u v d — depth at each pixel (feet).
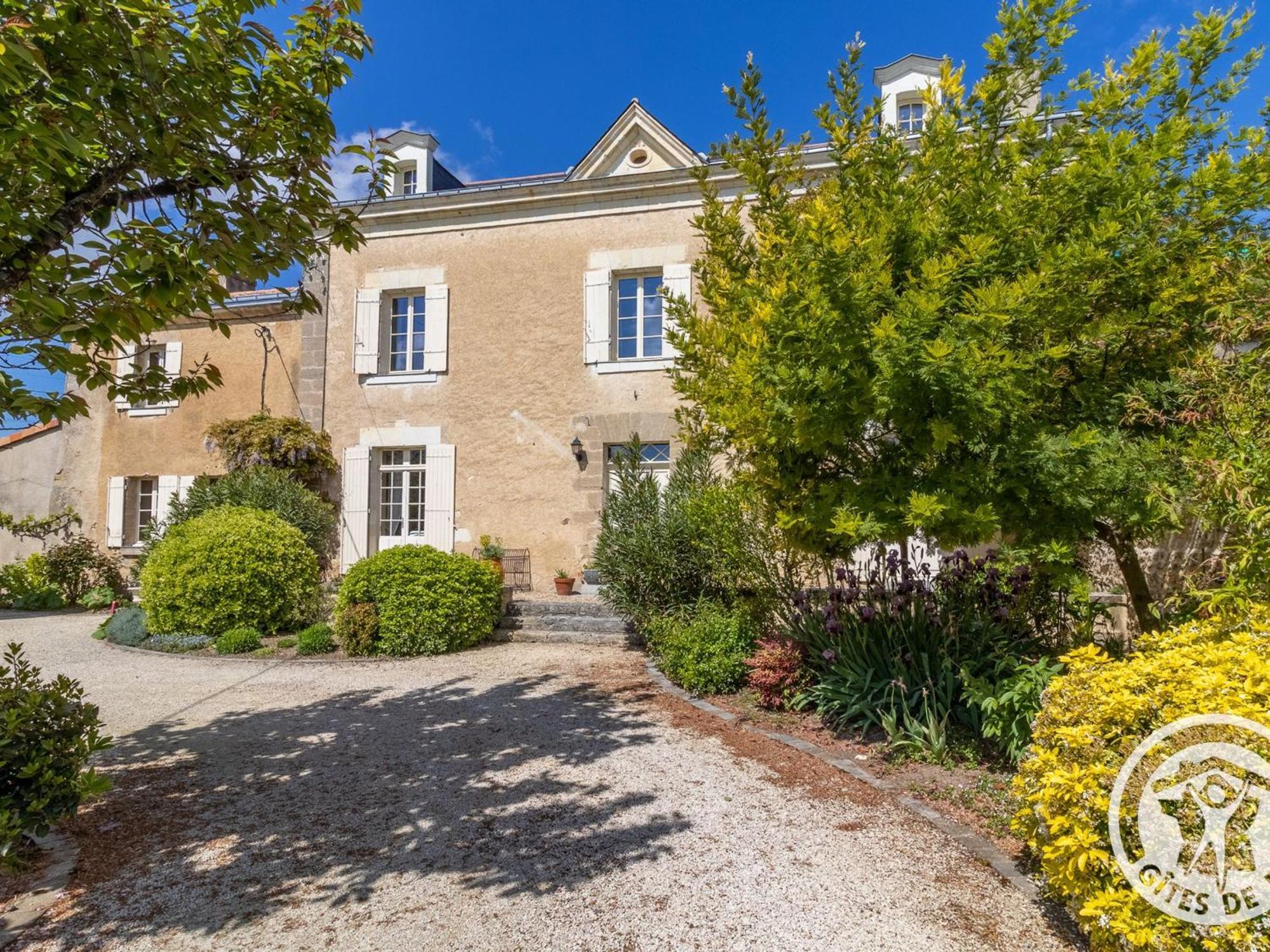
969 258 11.34
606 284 33.63
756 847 10.27
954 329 11.03
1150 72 13.07
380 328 36.29
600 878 9.47
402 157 41.39
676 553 22.68
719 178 32.19
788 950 7.84
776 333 12.24
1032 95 13.41
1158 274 12.70
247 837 10.90
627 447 31.09
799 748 14.58
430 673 22.11
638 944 8.00
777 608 19.69
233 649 25.36
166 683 21.31
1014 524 12.48
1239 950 5.90
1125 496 11.73
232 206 11.86
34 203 10.07
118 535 39.58
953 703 14.49
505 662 23.41
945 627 15.24
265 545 27.86
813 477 14.55
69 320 9.58
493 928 8.36
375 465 36.14
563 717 17.07
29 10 8.47
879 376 11.18
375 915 8.70
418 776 13.39
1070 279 11.32
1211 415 10.67
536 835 10.81
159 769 13.96
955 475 12.01
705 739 15.25
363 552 35.37
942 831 10.72
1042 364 12.08
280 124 12.07
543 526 33.58
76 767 10.38
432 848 10.43
